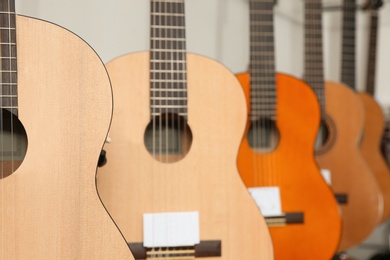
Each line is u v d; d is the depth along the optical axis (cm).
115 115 157
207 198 159
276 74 209
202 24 250
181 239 157
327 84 263
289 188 205
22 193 127
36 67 130
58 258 128
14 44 129
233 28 263
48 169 129
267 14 211
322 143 263
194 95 161
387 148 315
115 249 131
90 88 132
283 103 209
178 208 158
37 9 199
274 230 202
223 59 259
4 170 140
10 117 141
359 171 261
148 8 225
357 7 311
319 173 207
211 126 160
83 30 210
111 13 216
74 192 130
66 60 131
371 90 321
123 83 158
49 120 130
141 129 158
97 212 131
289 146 207
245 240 159
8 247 126
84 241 130
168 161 163
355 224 262
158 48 160
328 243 205
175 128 164
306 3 264
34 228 127
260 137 208
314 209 206
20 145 141
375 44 320
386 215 299
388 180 300
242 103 162
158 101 159
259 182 203
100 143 132
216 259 158
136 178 157
